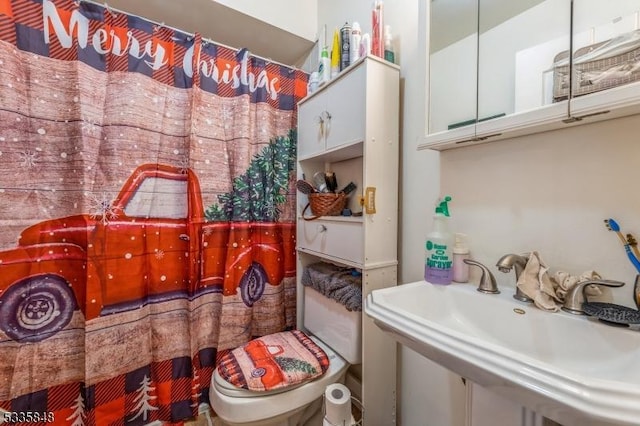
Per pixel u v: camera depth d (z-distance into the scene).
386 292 0.81
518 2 0.76
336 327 1.19
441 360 0.59
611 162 0.63
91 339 1.11
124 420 1.19
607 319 0.56
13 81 1.00
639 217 0.60
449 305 0.86
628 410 0.36
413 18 1.09
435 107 0.91
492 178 0.85
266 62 1.53
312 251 1.35
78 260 1.12
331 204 1.26
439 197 1.01
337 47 1.22
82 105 1.10
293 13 1.60
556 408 0.41
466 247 0.91
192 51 1.33
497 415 0.65
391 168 1.09
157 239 1.28
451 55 0.89
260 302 1.51
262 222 1.52
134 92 1.20
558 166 0.72
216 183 1.41
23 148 1.03
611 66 0.57
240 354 1.12
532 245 0.77
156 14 1.43
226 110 1.44
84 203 1.10
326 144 1.24
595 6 0.61
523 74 0.74
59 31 1.07
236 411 0.94
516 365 0.46
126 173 1.19
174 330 1.31
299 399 1.00
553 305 0.66
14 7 1.00
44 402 1.07
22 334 1.03
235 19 1.48
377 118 1.04
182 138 1.33
